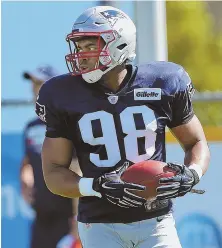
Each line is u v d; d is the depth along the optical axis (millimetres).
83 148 12828
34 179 21641
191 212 20406
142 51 21859
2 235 21734
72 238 21484
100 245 12766
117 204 12227
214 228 20484
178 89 12977
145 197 12102
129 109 12742
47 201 21531
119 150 12680
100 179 12156
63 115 12805
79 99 12766
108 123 12688
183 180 12195
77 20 12836
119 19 12836
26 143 21828
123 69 12906
